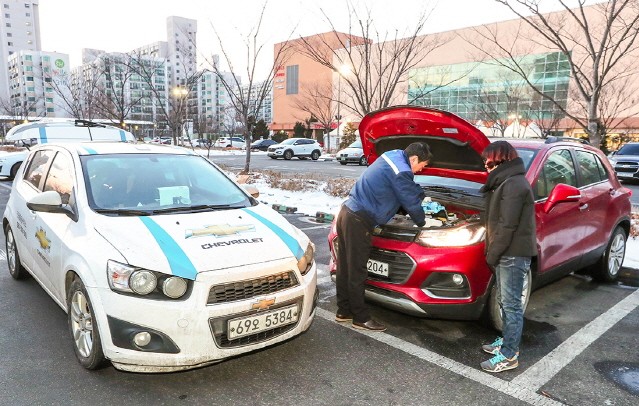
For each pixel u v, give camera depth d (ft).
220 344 9.04
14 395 8.99
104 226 10.02
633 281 16.98
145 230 9.89
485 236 11.18
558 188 12.06
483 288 11.48
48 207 10.89
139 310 8.67
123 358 8.80
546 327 12.84
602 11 37.27
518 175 9.73
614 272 16.98
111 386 9.43
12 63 360.69
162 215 10.87
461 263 11.16
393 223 12.74
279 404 8.96
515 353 10.31
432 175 15.46
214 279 8.93
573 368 10.55
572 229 13.87
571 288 16.24
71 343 11.25
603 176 16.38
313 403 9.02
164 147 14.53
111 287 8.87
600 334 12.40
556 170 13.79
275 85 249.55
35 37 435.53
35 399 8.87
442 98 143.74
